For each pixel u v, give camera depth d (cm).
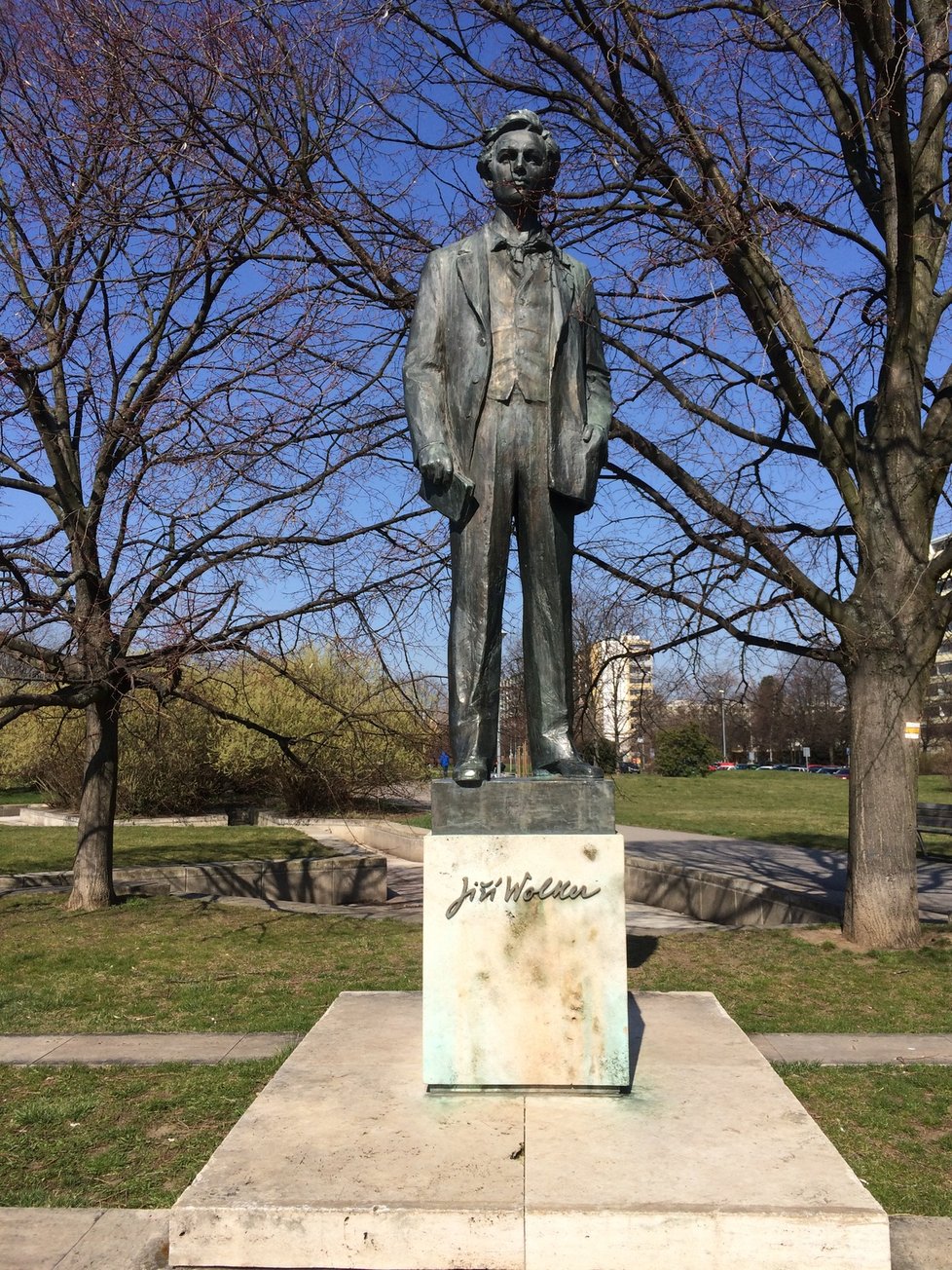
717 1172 345
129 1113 579
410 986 912
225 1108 584
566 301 482
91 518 1162
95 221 1045
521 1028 418
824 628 1073
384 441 1124
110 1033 759
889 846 1022
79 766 2647
